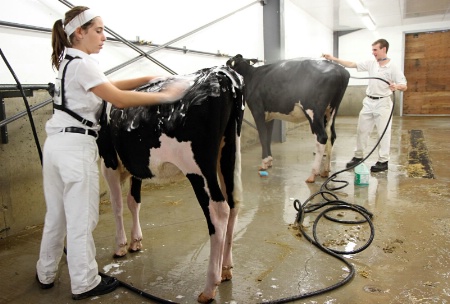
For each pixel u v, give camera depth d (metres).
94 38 1.88
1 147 2.94
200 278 2.25
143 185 4.30
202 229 3.02
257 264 2.40
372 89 4.66
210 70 1.90
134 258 2.53
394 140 7.07
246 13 6.73
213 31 5.81
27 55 3.19
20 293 2.15
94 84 1.78
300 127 9.61
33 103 3.19
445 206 3.35
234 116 1.95
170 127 1.86
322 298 1.99
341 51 12.59
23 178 3.11
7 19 3.00
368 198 3.65
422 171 4.67
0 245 2.84
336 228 2.95
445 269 2.26
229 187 2.07
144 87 2.12
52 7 3.38
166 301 1.98
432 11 9.83
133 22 4.25
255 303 1.96
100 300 2.05
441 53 11.16
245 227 3.03
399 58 11.73
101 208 3.60
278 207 3.51
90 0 3.69
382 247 2.58
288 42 8.41
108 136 2.23
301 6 8.92
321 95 3.99
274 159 5.73
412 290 2.04
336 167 5.06
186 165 1.89
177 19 4.98
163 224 3.14
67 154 1.87
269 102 4.52
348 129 8.91
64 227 2.09
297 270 2.30
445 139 6.96
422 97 11.58
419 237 2.72
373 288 2.07
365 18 10.30
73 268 2.00
